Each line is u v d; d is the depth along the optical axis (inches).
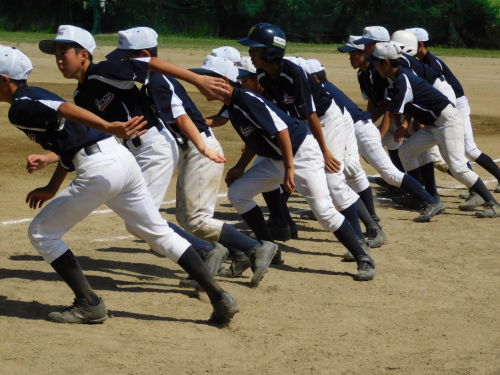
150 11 2679.6
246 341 315.0
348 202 434.0
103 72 331.3
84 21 2792.8
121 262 436.1
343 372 285.7
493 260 452.1
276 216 478.9
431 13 2583.7
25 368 277.7
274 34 395.9
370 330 332.5
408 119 600.1
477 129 1050.7
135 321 334.0
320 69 476.1
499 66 2020.2
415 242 495.5
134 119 290.2
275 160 393.1
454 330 334.6
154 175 361.1
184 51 2113.7
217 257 367.9
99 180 304.8
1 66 293.6
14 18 2773.1
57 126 296.7
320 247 484.1
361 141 538.9
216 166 383.9
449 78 631.2
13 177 687.7
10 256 440.8
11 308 345.4
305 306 363.3
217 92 338.3
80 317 325.7
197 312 350.6
